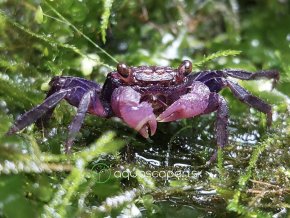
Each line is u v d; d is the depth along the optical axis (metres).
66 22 0.16
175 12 0.21
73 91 0.13
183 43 0.20
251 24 0.22
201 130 0.16
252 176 0.13
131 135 0.15
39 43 0.16
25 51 0.16
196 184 0.13
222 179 0.13
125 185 0.13
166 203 0.13
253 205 0.12
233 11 0.22
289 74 0.17
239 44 0.20
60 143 0.14
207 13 0.22
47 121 0.14
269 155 0.14
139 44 0.19
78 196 0.12
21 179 0.12
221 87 0.14
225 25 0.22
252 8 0.23
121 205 0.12
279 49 0.20
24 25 0.16
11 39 0.15
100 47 0.17
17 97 0.14
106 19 0.16
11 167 0.12
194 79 0.14
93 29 0.17
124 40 0.19
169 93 0.14
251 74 0.15
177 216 0.13
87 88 0.14
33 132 0.14
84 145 0.14
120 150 0.14
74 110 0.15
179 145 0.15
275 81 0.16
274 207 0.13
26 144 0.13
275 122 0.15
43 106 0.13
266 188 0.13
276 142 0.14
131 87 0.14
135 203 0.13
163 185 0.13
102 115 0.14
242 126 0.16
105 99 0.14
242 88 0.14
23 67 0.15
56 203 0.12
